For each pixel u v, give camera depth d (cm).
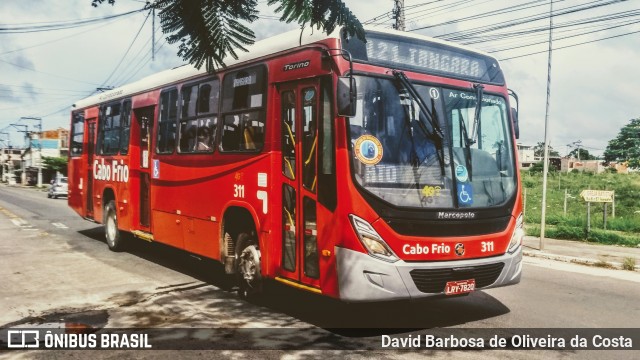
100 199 1241
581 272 1053
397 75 591
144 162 1042
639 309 730
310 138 606
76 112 1462
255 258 700
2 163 9962
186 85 882
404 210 559
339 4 195
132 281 848
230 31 194
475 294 804
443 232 577
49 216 2106
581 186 4334
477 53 688
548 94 1309
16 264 990
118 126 1157
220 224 768
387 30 606
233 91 753
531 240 1539
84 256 1090
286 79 643
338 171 557
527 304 744
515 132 693
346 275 545
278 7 194
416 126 596
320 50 593
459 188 601
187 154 866
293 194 633
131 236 1162
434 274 565
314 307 699
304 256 614
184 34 195
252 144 702
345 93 530
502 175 653
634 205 3125
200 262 1032
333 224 561
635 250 1353
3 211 2345
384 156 568
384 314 670
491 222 616
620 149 10206
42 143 8025
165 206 943
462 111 638
